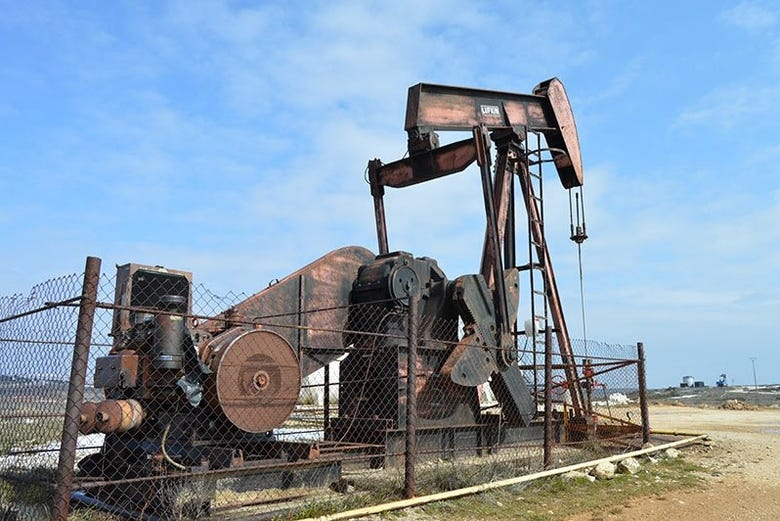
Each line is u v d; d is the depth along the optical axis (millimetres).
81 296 5293
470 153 11664
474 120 12656
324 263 9680
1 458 6914
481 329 10539
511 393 11023
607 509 7805
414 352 7676
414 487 7516
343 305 9758
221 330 7938
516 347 12102
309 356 9305
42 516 5746
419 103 11953
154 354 6566
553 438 12188
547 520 7160
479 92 12906
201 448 6879
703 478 9969
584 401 13227
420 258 10586
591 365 12102
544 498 8141
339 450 8727
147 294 7438
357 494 7355
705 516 7676
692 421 21656
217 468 6727
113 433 6852
